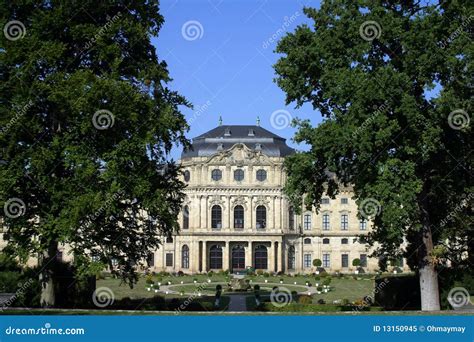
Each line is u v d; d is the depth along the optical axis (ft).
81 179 128.16
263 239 441.68
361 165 136.26
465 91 130.11
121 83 131.95
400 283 160.66
